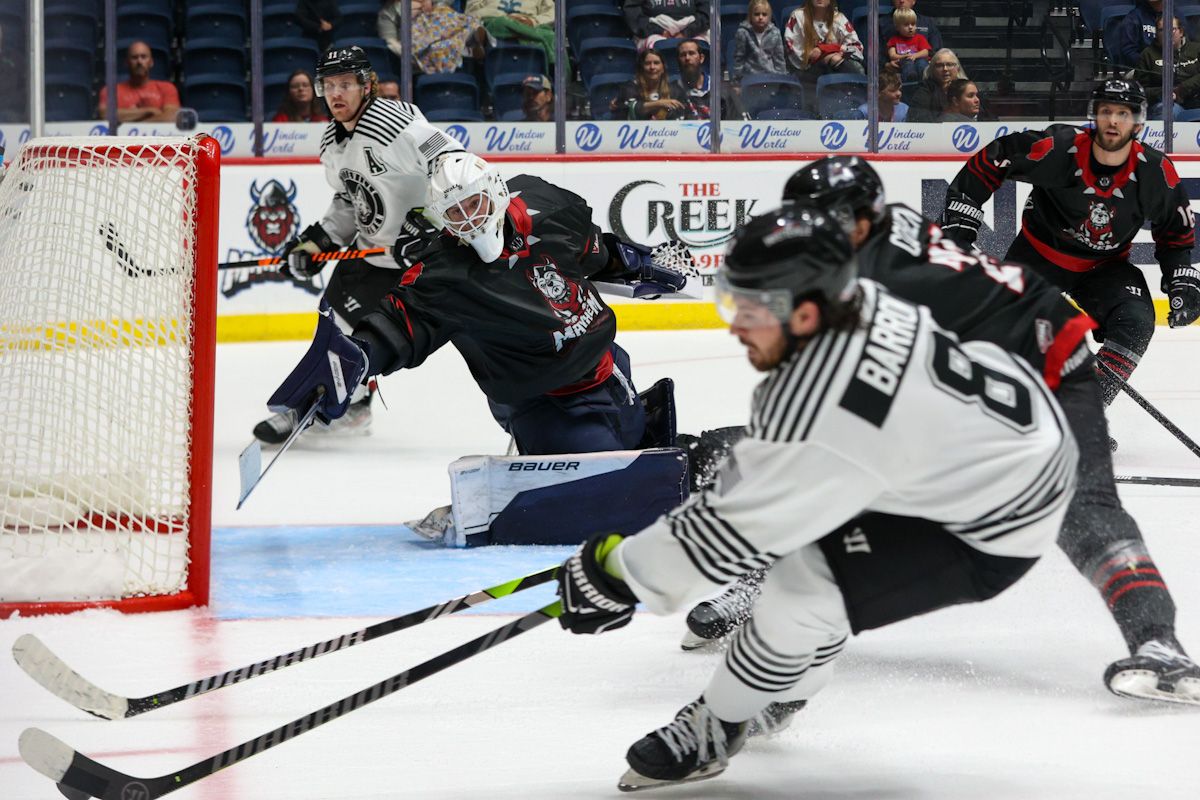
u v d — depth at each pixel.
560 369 7.84
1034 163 9.86
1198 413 12.32
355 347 7.42
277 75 18.16
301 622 6.29
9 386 6.97
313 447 11.19
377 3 18.17
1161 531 7.87
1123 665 4.71
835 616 4.06
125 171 6.82
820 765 4.53
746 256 3.55
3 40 17.47
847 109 18.61
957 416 3.71
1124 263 10.40
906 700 5.12
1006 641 5.78
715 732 4.26
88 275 6.91
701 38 18.33
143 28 17.97
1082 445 4.98
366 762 4.59
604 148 18.53
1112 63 18.78
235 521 8.48
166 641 6.00
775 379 3.68
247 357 15.99
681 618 6.36
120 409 6.96
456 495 7.64
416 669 4.12
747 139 18.58
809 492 3.65
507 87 18.33
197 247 6.41
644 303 18.08
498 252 7.54
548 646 5.93
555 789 4.34
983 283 4.94
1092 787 4.26
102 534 6.99
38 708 5.18
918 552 3.97
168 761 4.64
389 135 9.62
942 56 18.58
